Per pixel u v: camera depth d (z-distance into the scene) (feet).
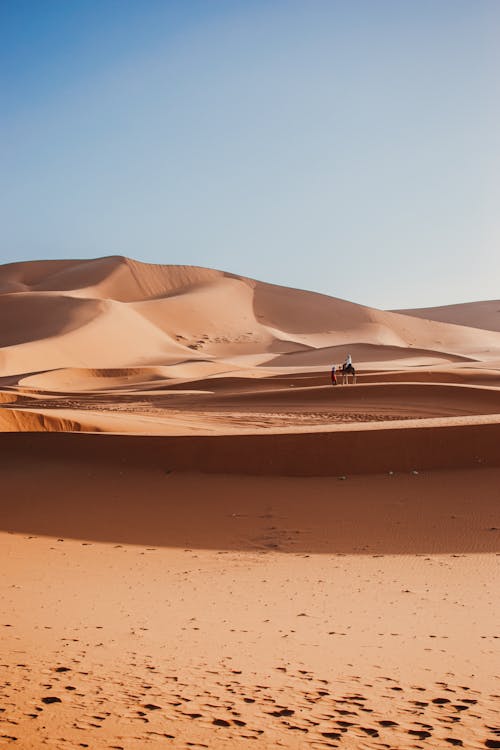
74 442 89.81
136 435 88.38
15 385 262.47
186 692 19.31
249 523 61.77
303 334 599.16
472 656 24.53
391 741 15.53
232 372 280.92
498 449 78.89
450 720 17.29
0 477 81.10
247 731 15.99
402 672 22.36
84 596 35.81
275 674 21.85
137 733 15.52
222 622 30.09
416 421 95.40
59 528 61.00
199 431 101.65
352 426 92.43
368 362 380.78
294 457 81.35
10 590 36.99
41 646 24.75
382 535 56.70
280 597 36.04
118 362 426.92
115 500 70.85
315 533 58.08
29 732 15.28
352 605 33.99
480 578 41.34
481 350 554.46
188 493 72.74
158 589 38.17
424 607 33.45
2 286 655.76
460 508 63.26
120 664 22.52
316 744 15.23
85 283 655.35
